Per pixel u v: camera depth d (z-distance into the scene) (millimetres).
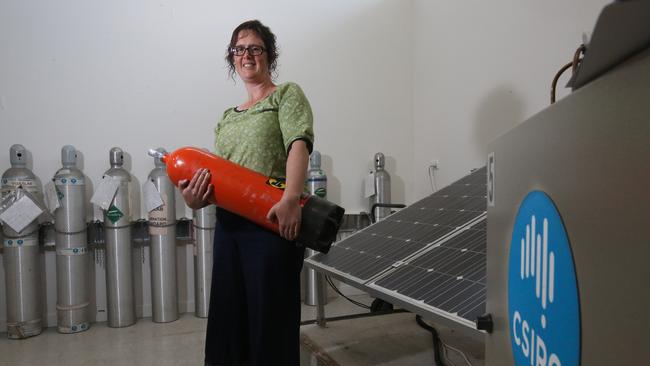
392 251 1715
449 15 3006
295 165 1195
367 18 3445
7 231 2459
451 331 2053
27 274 2490
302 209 1207
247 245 1283
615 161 335
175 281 2812
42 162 2734
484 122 2652
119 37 2873
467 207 1773
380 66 3482
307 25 3295
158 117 2957
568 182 420
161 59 2959
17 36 2680
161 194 2738
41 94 2727
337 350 1818
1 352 2252
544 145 482
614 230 340
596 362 377
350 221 3377
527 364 553
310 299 3100
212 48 3066
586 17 1882
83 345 2346
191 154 1339
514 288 604
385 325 2154
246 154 1334
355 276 1610
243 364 1379
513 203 606
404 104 3549
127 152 2893
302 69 3285
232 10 3109
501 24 2469
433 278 1295
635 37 293
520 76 2316
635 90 306
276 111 1335
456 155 2973
